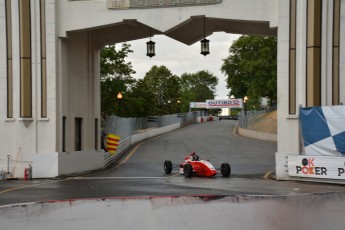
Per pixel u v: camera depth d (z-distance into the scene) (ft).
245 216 31.37
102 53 162.61
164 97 350.43
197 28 81.71
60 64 78.84
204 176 78.02
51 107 77.77
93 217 31.89
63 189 59.26
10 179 76.38
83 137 88.02
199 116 336.90
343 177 61.41
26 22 78.18
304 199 36.19
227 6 72.64
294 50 69.62
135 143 156.46
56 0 78.43
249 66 213.66
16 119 78.54
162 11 74.84
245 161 108.37
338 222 29.01
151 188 59.11
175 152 129.08
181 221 31.45
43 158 76.79
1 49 79.25
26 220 30.63
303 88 68.80
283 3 70.08
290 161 67.87
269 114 203.62
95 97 93.15
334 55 68.23
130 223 31.40
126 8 75.97
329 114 63.62
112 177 76.79
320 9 68.44
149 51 78.59
